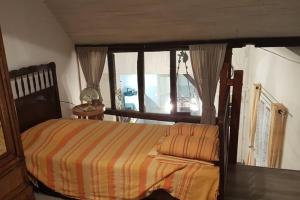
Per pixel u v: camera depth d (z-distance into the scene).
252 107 5.46
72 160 2.33
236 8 2.72
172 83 3.77
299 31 2.92
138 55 3.80
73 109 3.57
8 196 1.65
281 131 4.11
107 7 3.02
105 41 3.73
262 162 4.95
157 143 2.51
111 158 2.30
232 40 3.21
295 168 3.55
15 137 1.70
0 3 2.62
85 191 2.35
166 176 2.08
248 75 5.61
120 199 2.25
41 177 2.46
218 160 2.07
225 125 1.98
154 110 4.23
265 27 2.93
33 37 3.06
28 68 2.92
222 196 2.03
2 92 1.60
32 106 3.00
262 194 2.32
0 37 1.56
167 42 3.49
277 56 4.35
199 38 3.31
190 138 2.26
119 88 4.34
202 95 3.51
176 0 2.73
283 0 2.51
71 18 3.36
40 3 3.14
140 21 3.18
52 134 2.71
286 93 3.95
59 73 3.58
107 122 3.16
